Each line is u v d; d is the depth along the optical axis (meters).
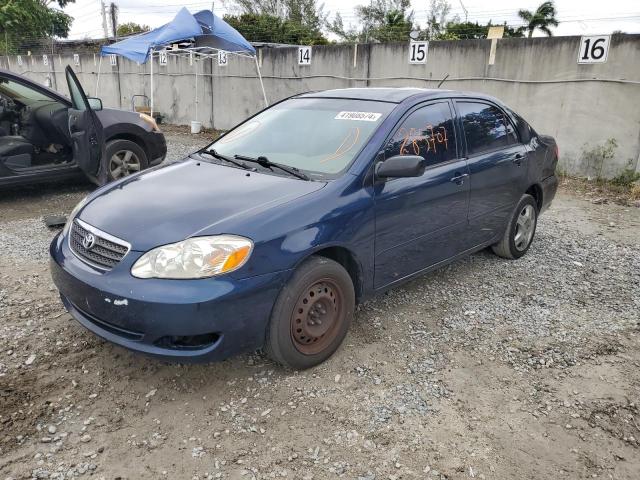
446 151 4.08
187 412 2.87
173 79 16.92
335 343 3.34
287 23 34.75
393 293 4.39
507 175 4.66
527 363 3.43
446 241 4.14
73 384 3.06
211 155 4.08
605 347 3.64
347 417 2.87
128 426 2.75
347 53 12.48
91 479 2.40
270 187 3.30
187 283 2.71
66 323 3.72
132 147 7.47
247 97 14.98
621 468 2.57
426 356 3.48
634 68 8.49
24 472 2.42
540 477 2.50
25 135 6.93
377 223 3.45
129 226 2.98
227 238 2.80
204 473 2.47
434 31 34.09
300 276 3.01
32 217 6.23
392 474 2.49
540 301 4.32
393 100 3.95
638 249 5.77
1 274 4.51
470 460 2.59
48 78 22.81
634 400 3.08
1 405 2.86
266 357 3.39
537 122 9.71
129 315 2.74
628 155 8.80
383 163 3.38
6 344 3.44
